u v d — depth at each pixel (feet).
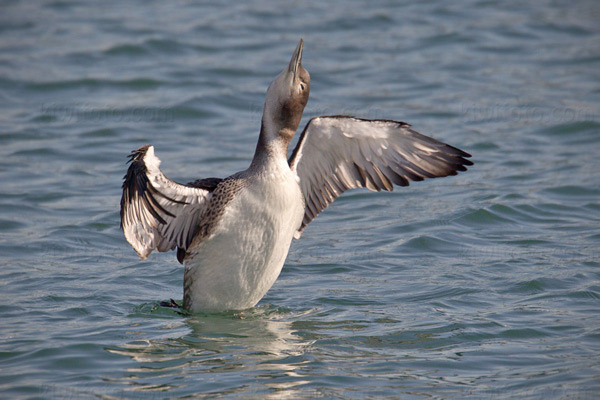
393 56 85.46
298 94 31.63
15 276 38.19
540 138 62.23
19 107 70.23
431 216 46.98
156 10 104.53
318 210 34.88
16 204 49.11
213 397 25.30
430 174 33.04
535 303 33.91
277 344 30.01
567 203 48.67
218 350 29.45
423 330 31.24
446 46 89.20
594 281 36.22
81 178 54.54
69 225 45.75
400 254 41.29
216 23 97.50
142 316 33.35
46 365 27.96
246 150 60.54
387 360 28.37
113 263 40.57
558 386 25.99
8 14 101.76
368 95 73.26
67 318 32.99
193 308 33.27
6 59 82.89
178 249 33.94
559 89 74.49
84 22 97.91
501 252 40.86
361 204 50.67
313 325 32.12
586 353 28.63
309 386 26.12
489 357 28.58
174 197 31.30
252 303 33.30
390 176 33.58
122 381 26.61
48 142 61.82
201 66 81.51
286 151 32.14
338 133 32.83
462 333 30.83
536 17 100.12
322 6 106.11
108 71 79.82
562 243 41.81
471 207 47.55
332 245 43.11
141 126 66.13
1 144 61.21
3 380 26.71
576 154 58.75
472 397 25.38
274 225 31.42
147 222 31.73
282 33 93.45
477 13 102.53
